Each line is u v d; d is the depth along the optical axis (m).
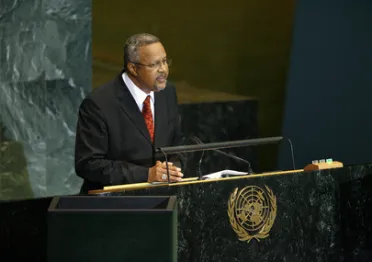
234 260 10.69
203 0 19.86
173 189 10.21
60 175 16.98
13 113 16.34
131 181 11.59
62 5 16.64
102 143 12.37
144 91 12.75
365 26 21.39
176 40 19.69
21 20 16.22
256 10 20.56
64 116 16.88
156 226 8.11
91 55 17.17
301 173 11.22
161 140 12.87
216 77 20.28
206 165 19.92
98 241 8.16
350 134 21.72
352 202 11.76
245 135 20.75
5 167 16.39
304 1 20.94
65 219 8.16
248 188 10.73
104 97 12.56
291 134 21.27
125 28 18.62
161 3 19.27
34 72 16.45
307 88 21.27
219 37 20.25
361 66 21.52
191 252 10.37
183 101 19.86
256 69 20.77
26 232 9.86
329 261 11.61
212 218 10.48
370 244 11.99
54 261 8.19
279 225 11.05
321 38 21.20
